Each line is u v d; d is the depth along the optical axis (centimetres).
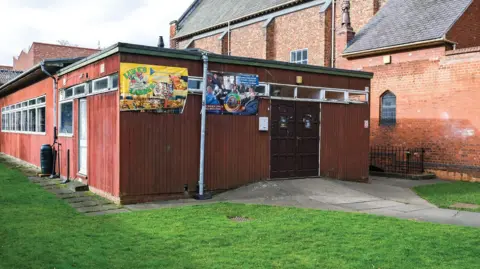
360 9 2352
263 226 766
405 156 1812
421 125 1759
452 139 1655
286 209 937
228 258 577
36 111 1803
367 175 1441
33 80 1841
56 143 1483
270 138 1224
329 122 1346
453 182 1558
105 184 1065
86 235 692
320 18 2475
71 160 1330
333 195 1152
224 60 1119
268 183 1188
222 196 1098
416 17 1927
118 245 635
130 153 995
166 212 887
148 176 1020
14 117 2275
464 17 1750
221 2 3797
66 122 1404
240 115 1162
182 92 1061
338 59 2136
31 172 1592
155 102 1023
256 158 1198
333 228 757
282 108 1247
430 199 1162
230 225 770
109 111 1041
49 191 1152
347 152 1388
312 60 2581
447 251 624
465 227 790
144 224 774
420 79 1762
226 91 1133
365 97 1441
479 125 1572
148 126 1020
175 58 1049
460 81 1630
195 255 589
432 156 1720
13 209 898
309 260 575
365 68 1972
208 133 1109
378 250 624
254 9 3059
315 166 1316
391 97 1892
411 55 1794
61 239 665
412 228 770
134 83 993
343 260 577
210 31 3491
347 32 2091
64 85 1406
